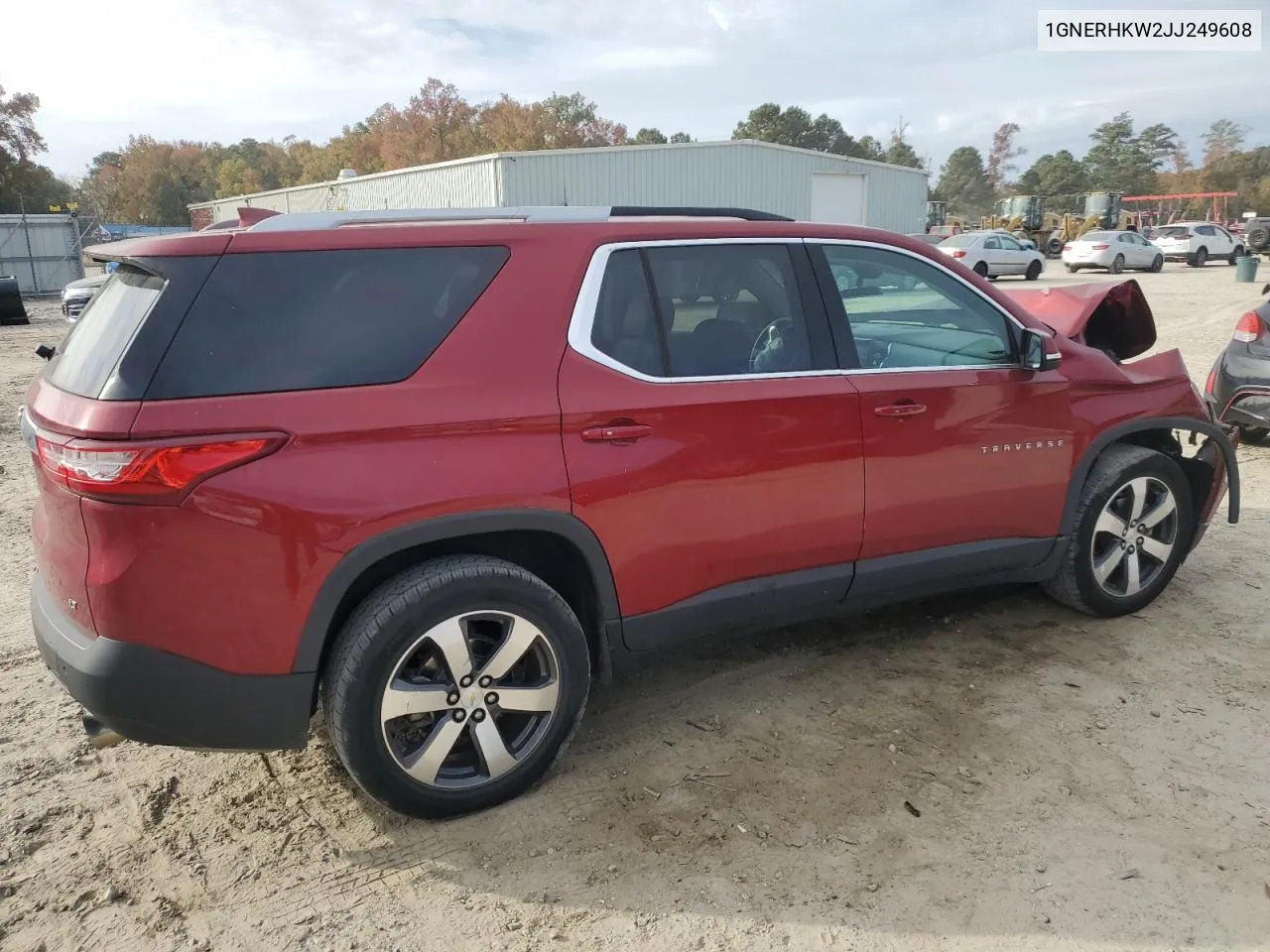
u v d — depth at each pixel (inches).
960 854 106.1
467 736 113.7
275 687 100.0
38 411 101.7
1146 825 110.3
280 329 100.1
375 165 3513.8
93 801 117.5
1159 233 1461.6
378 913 98.4
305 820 114.0
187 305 97.0
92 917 97.5
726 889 101.3
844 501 130.7
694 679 148.1
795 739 130.3
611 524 114.1
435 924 96.9
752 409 122.0
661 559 119.0
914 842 108.3
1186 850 106.0
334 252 104.5
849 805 115.2
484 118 3260.3
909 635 163.0
